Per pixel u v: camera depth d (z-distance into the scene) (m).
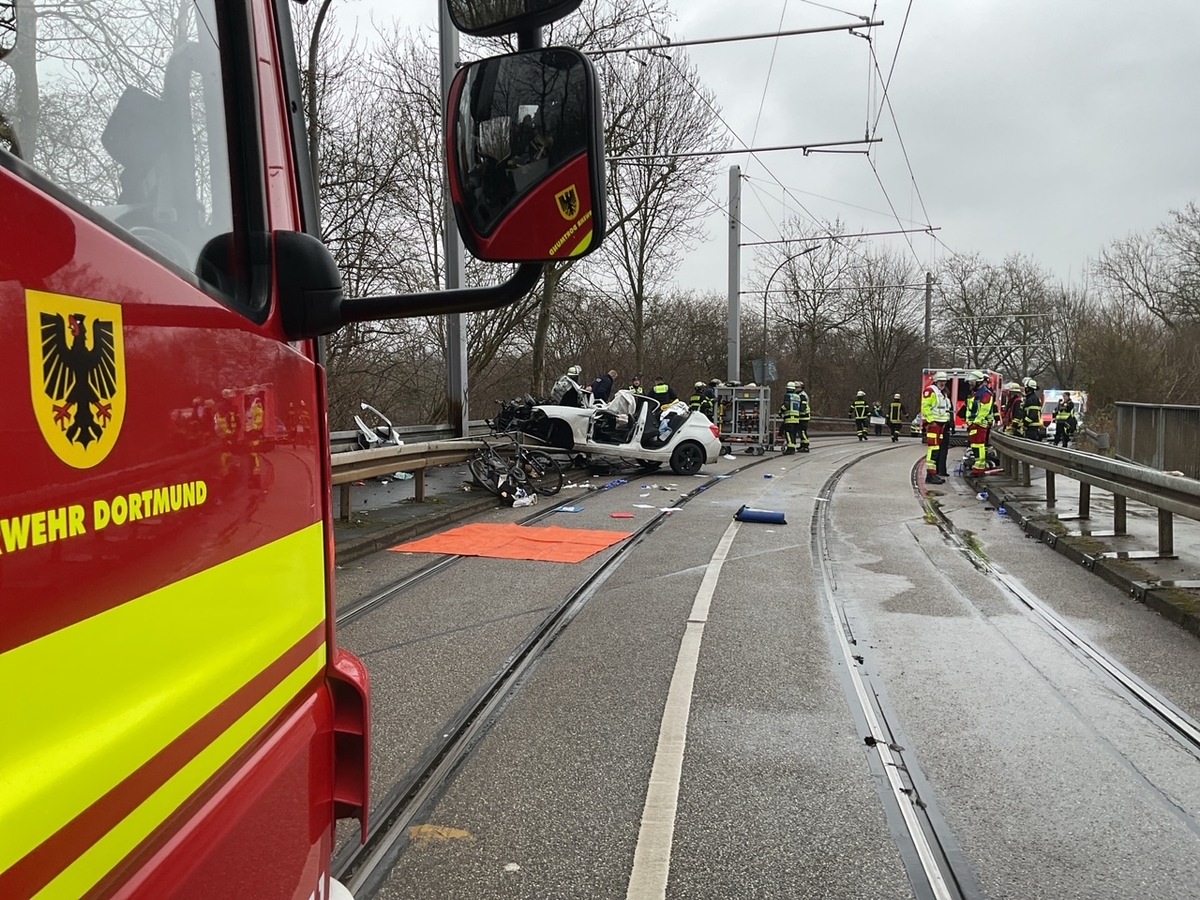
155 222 1.44
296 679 1.63
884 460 21.86
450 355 15.79
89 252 1.06
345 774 1.84
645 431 16.36
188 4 1.52
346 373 16.53
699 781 3.74
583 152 1.69
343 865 3.10
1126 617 6.35
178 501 1.22
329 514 1.83
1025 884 3.01
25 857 0.90
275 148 1.73
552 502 12.56
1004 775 3.82
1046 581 7.53
